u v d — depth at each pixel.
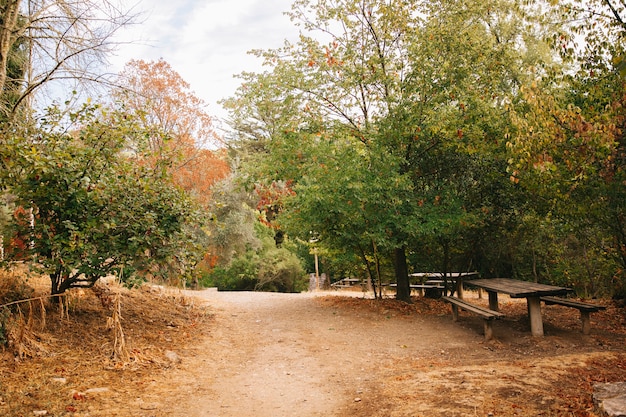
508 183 10.48
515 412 4.27
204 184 24.17
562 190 8.59
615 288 12.31
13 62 8.48
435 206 10.45
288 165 10.86
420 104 10.36
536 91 7.31
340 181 9.76
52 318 6.86
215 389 5.60
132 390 5.16
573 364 5.84
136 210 7.00
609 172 7.36
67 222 6.18
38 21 7.47
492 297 10.34
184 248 7.42
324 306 11.60
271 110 11.51
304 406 5.03
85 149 6.65
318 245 12.99
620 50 7.50
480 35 11.60
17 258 6.59
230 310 11.40
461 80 10.44
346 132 11.13
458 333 8.62
